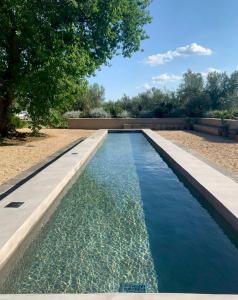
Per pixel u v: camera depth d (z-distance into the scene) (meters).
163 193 8.80
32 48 16.72
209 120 27.09
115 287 4.36
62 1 16.47
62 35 16.73
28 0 15.88
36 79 16.98
